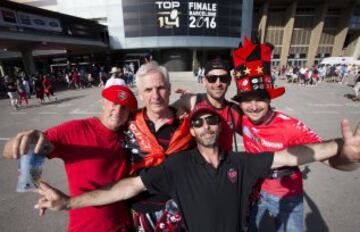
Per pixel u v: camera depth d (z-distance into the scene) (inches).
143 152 68.3
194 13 1143.0
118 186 56.8
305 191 135.4
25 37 627.8
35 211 121.9
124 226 68.1
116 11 1147.3
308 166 166.2
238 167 56.4
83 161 62.2
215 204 53.2
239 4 1216.8
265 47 78.7
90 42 976.3
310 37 1482.5
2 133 268.5
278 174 77.0
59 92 665.0
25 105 457.7
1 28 557.6
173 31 1160.8
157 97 69.0
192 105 89.0
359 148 50.0
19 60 1239.5
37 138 51.1
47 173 163.2
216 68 83.4
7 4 572.7
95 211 61.8
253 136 82.6
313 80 747.4
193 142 71.4
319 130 251.0
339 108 363.6
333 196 129.8
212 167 55.6
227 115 86.2
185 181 55.7
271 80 79.3
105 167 64.1
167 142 69.2
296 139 74.4
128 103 63.9
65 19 812.0
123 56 1295.5
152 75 68.3
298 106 382.9
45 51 1097.4
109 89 64.2
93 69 999.6
